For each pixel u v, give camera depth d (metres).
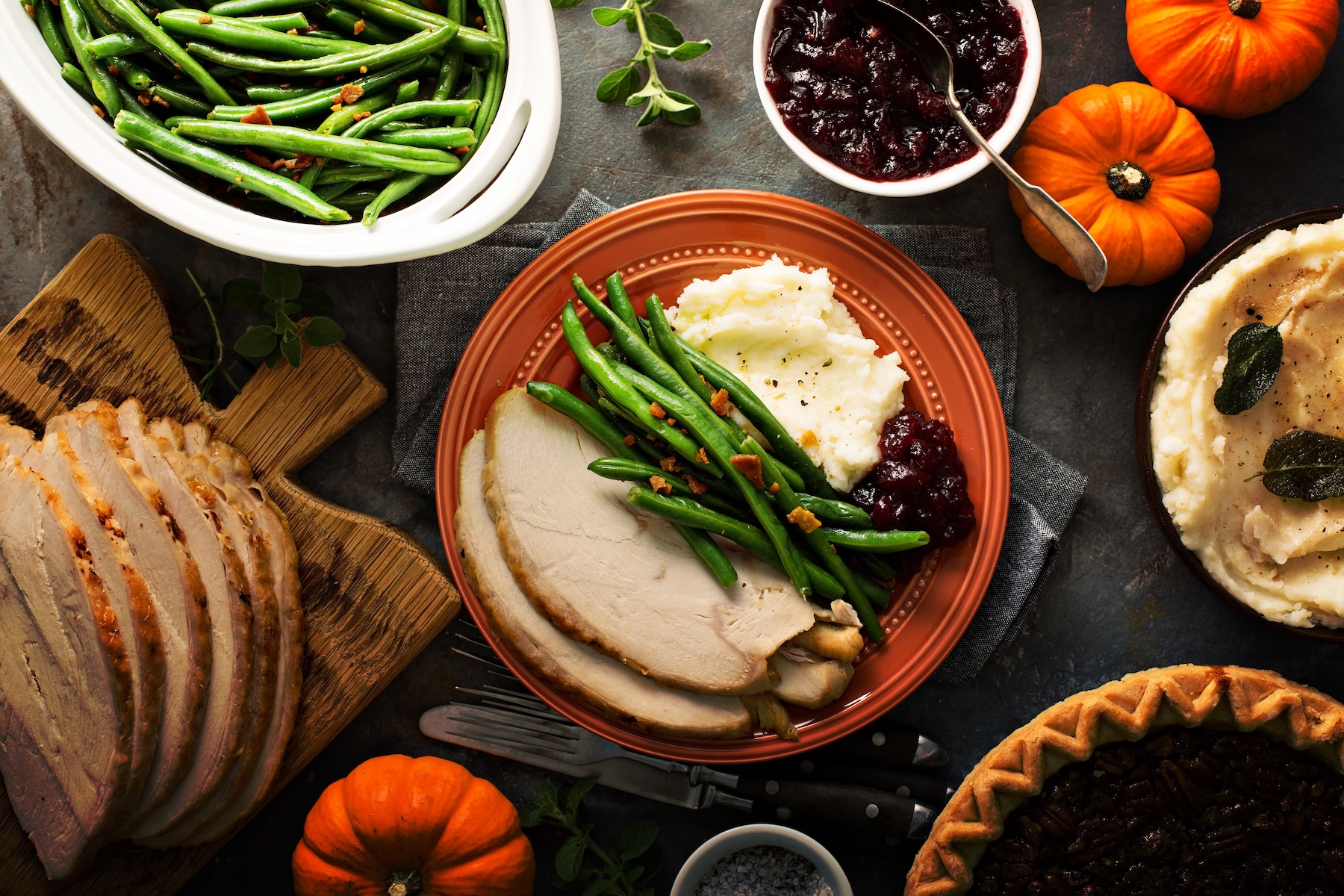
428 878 0.96
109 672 0.93
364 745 1.01
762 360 0.95
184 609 0.94
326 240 0.90
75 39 0.90
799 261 0.96
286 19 0.91
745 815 1.00
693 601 0.95
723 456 0.92
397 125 0.92
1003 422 0.95
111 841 0.96
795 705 0.97
